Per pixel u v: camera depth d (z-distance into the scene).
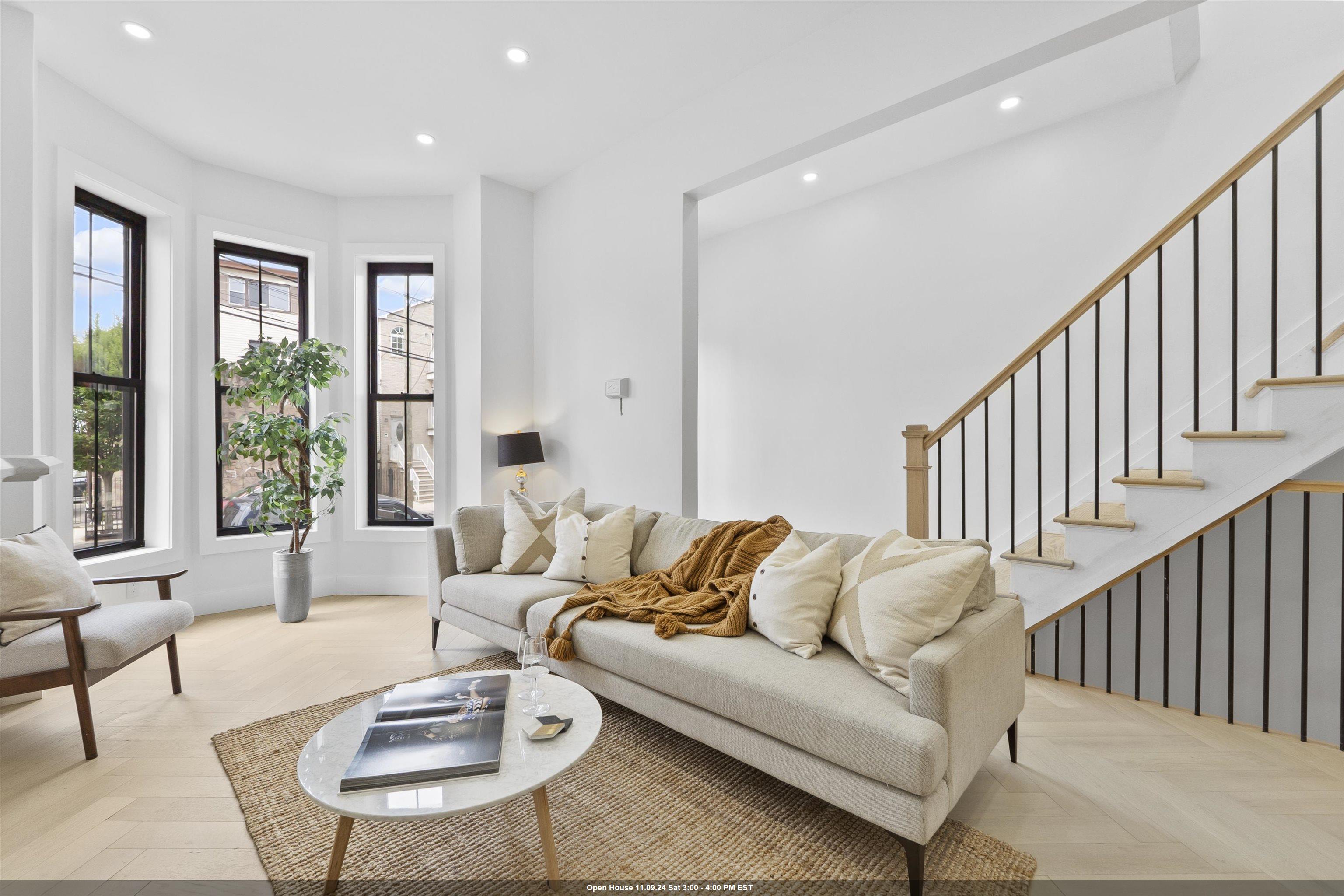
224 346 4.43
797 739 1.76
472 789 1.38
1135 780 2.08
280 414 4.18
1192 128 3.35
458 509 3.51
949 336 4.32
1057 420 3.85
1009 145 4.03
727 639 2.24
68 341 3.31
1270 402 2.39
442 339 4.79
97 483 3.68
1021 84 3.41
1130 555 2.70
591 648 2.44
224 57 3.14
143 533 3.95
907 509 3.36
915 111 2.78
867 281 4.77
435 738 1.58
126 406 3.87
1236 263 2.48
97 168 3.46
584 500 3.63
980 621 1.94
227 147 4.04
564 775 2.12
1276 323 2.42
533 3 2.78
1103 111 3.65
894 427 4.63
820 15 2.88
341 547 4.80
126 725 2.48
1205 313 3.33
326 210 4.77
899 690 1.77
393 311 4.96
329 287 4.77
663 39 3.04
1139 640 2.83
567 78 3.36
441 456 4.77
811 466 5.13
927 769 1.49
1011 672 2.06
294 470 4.49
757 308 5.50
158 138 3.90
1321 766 2.17
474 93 3.50
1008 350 4.05
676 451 3.70
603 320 4.19
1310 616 3.15
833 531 4.99
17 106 2.69
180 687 2.80
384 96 3.51
